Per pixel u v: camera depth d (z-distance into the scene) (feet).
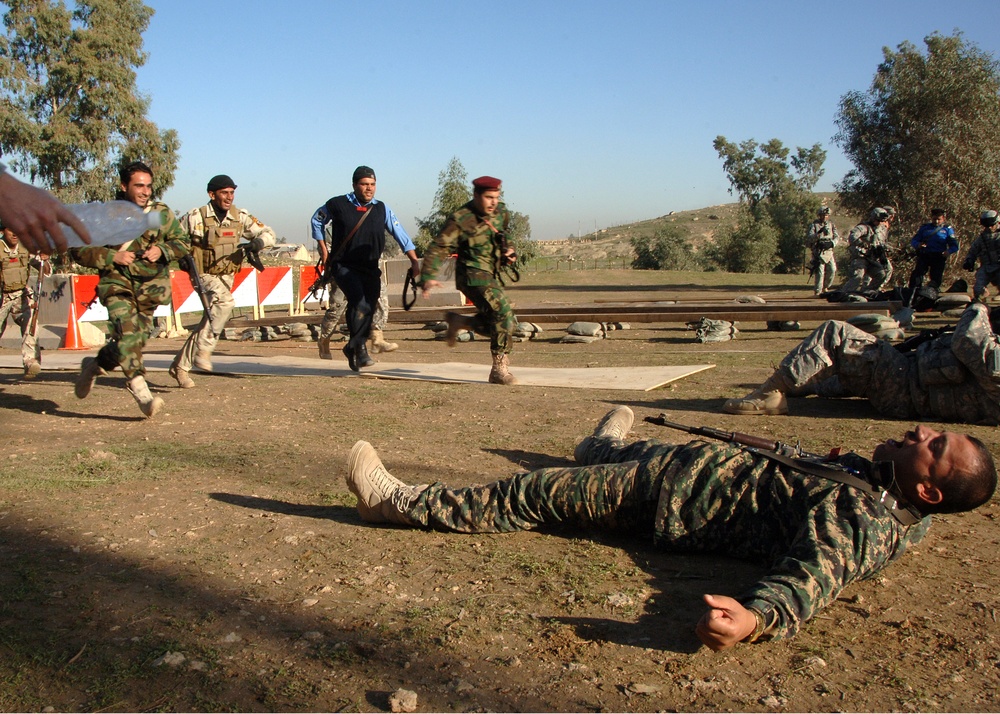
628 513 11.59
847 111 90.89
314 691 8.18
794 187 236.02
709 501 10.98
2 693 8.07
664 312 47.14
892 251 57.06
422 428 19.66
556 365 32.42
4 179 7.82
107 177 139.85
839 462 10.64
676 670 8.63
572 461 16.33
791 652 9.03
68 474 15.75
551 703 8.03
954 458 9.84
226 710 7.82
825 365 20.11
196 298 50.83
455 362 33.40
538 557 11.51
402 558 11.48
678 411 21.24
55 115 133.90
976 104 84.64
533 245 139.85
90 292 44.65
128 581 10.77
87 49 135.44
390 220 27.09
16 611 9.82
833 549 9.30
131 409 22.53
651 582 10.74
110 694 8.07
